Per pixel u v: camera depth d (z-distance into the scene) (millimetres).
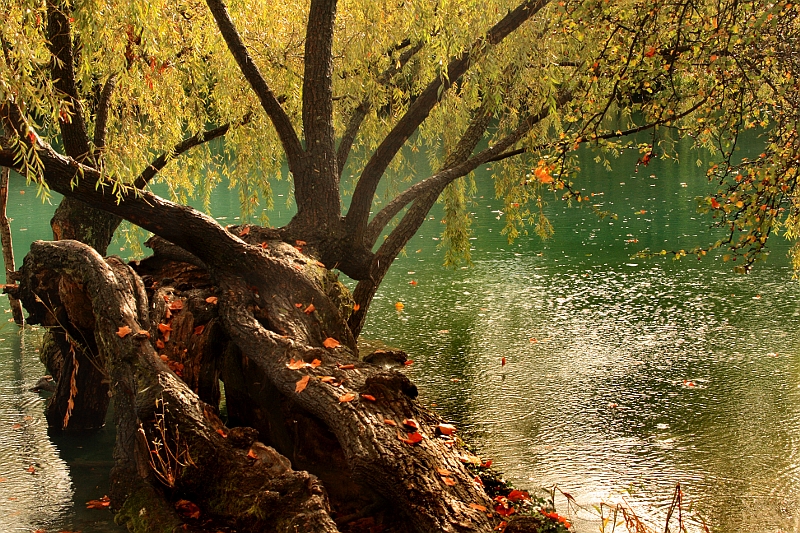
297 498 4504
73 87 7105
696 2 5918
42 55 6887
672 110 6387
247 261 6367
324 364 5531
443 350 9281
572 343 9367
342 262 7594
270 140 9141
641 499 5719
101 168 6113
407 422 4977
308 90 7559
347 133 8961
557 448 6633
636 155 27062
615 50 6141
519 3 8172
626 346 9188
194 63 7551
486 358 8953
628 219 17047
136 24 6059
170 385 5348
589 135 6176
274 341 5707
